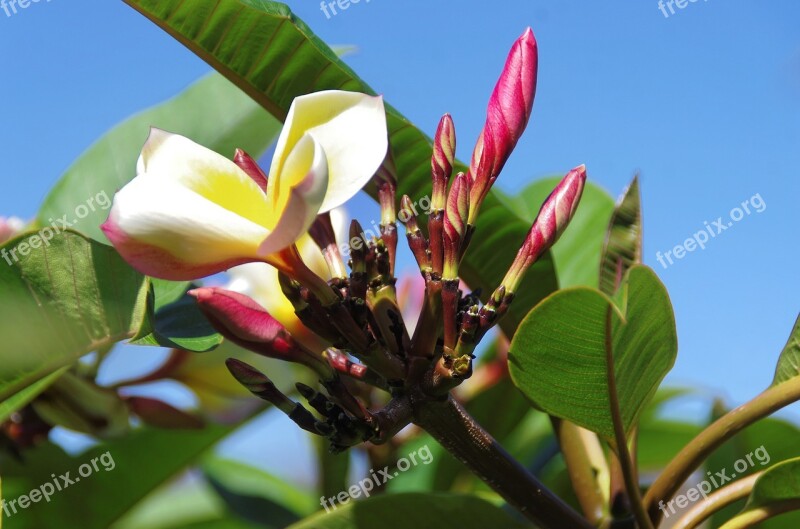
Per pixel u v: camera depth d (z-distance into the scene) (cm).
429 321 44
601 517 52
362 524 51
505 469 46
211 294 42
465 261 55
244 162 44
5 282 49
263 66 52
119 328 50
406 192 54
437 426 45
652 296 45
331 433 43
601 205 70
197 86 66
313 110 43
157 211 41
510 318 56
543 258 55
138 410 59
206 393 62
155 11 51
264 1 51
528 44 46
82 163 64
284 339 43
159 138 43
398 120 52
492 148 45
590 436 54
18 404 50
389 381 44
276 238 41
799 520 57
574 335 46
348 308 43
